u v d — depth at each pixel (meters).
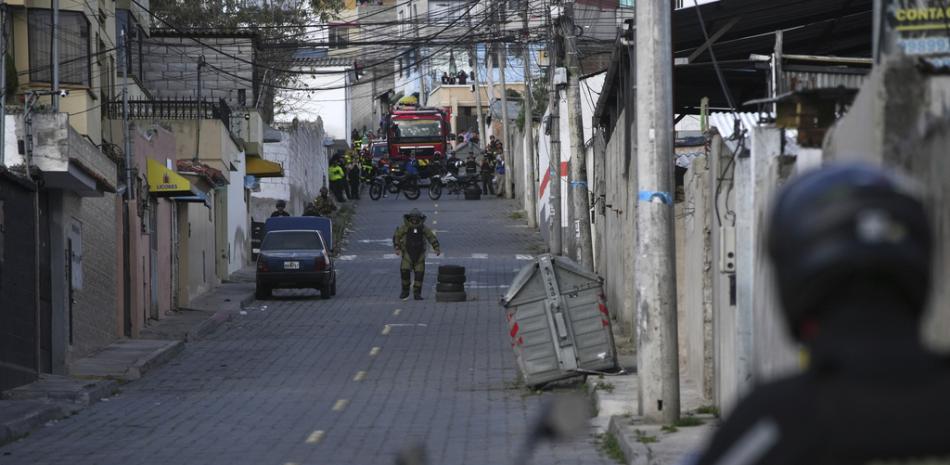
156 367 58.53
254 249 127.00
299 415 42.81
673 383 34.66
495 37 117.88
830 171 5.90
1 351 45.69
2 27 54.69
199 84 102.50
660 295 34.72
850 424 5.50
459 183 178.50
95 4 78.00
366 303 86.25
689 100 56.72
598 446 34.44
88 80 73.75
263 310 83.62
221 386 51.78
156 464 33.09
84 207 59.25
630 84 59.19
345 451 34.94
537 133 135.38
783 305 5.89
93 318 60.72
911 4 21.94
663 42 34.84
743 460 5.65
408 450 9.23
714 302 36.69
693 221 41.97
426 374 53.75
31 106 49.78
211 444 36.66
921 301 5.70
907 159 17.28
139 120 98.19
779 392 5.77
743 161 30.67
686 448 30.06
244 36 123.88
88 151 53.53
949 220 14.88
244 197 121.88
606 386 43.84
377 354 60.94
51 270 54.12
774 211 5.99
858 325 5.67
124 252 68.81
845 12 45.56
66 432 39.59
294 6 156.12
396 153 195.12
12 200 47.03
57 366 53.88
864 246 5.61
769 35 48.22
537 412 42.53
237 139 113.75
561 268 47.81
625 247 62.78
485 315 76.69
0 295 45.47
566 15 73.62
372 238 134.38
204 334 72.00
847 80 35.69
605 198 77.81
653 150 34.81
